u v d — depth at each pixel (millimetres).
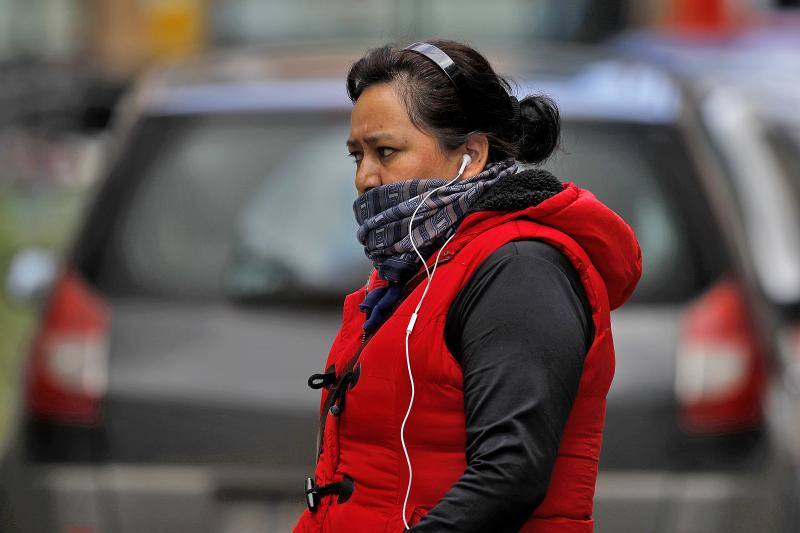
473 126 8734
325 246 17031
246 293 16562
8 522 15703
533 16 72375
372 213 8812
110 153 18219
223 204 17406
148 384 15781
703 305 16250
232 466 15500
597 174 17312
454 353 8352
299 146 17875
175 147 17891
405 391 8383
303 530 9000
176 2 73375
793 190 27094
